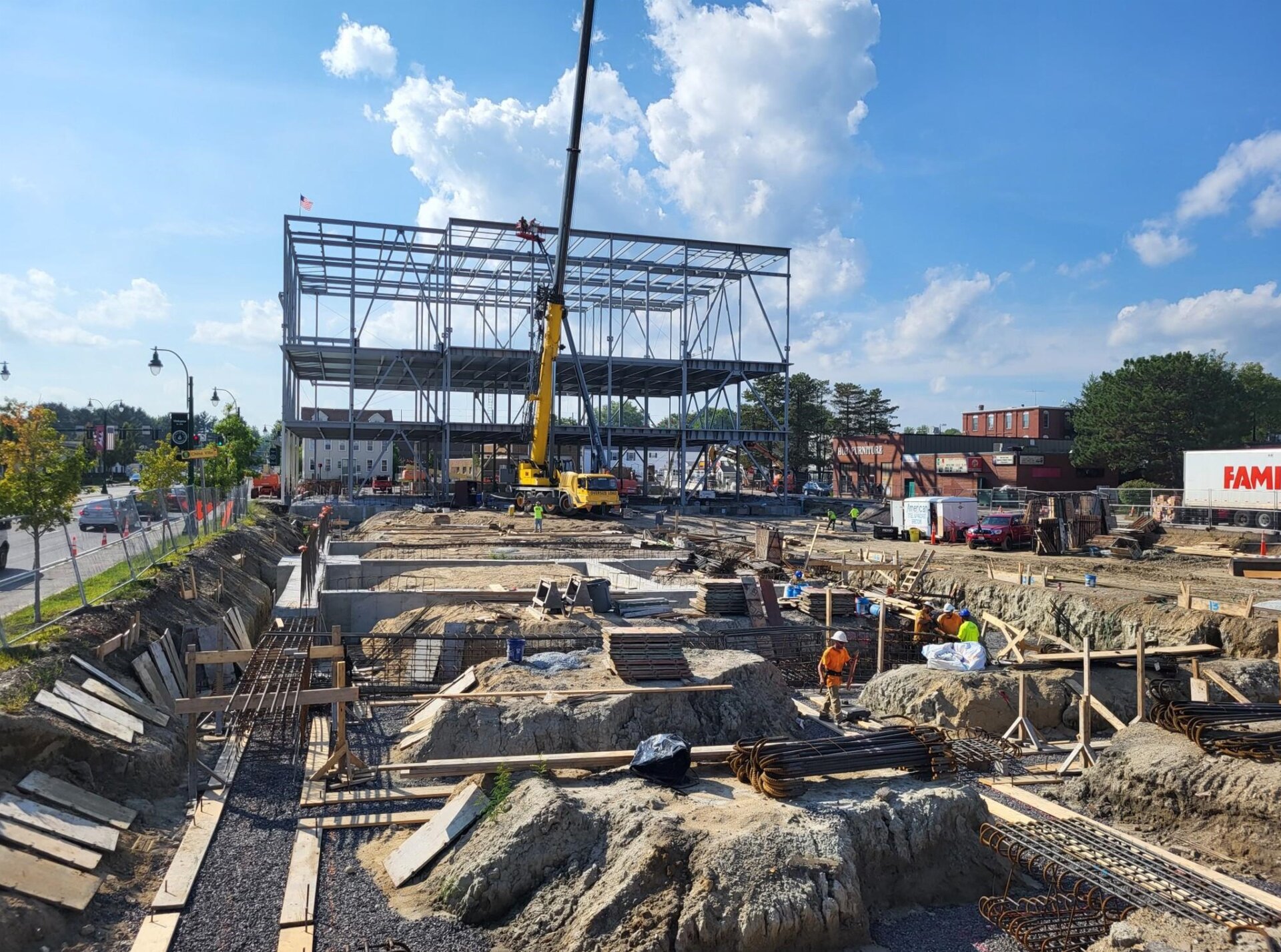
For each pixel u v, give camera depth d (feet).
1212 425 229.45
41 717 39.47
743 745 40.16
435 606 81.25
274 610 79.36
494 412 296.92
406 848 37.14
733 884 29.84
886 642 75.77
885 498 252.62
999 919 31.89
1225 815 39.65
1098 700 57.00
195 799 42.42
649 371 265.75
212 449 127.85
